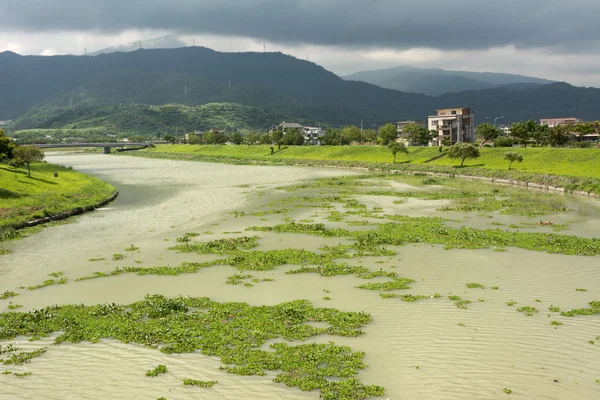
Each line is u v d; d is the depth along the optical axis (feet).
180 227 163.43
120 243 140.97
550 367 63.21
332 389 58.75
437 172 359.66
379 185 285.23
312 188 273.54
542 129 469.98
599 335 72.18
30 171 301.84
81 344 73.05
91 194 244.63
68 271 112.68
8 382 61.87
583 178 255.91
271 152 586.04
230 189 274.36
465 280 99.04
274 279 102.58
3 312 86.58
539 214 178.40
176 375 63.26
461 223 162.09
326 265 110.73
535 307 83.71
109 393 59.16
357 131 637.71
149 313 83.56
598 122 453.17
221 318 80.79
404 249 125.80
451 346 69.36
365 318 79.41
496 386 58.90
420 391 58.18
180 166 499.92
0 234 151.74
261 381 61.31
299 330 75.56
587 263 109.50
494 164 355.56
